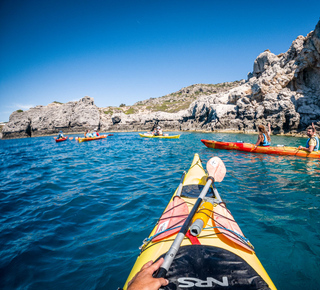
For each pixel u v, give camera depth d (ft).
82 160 35.76
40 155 45.83
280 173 22.06
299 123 75.20
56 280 8.41
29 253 10.12
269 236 10.70
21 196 18.42
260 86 84.28
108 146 57.31
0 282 8.41
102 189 19.24
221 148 40.09
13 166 33.96
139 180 21.72
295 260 8.95
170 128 151.02
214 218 8.61
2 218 14.14
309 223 11.85
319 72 75.56
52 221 13.35
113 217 13.48
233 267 5.98
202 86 458.09
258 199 15.31
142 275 3.83
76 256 9.80
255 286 5.45
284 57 81.97
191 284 5.41
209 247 6.76
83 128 165.37
